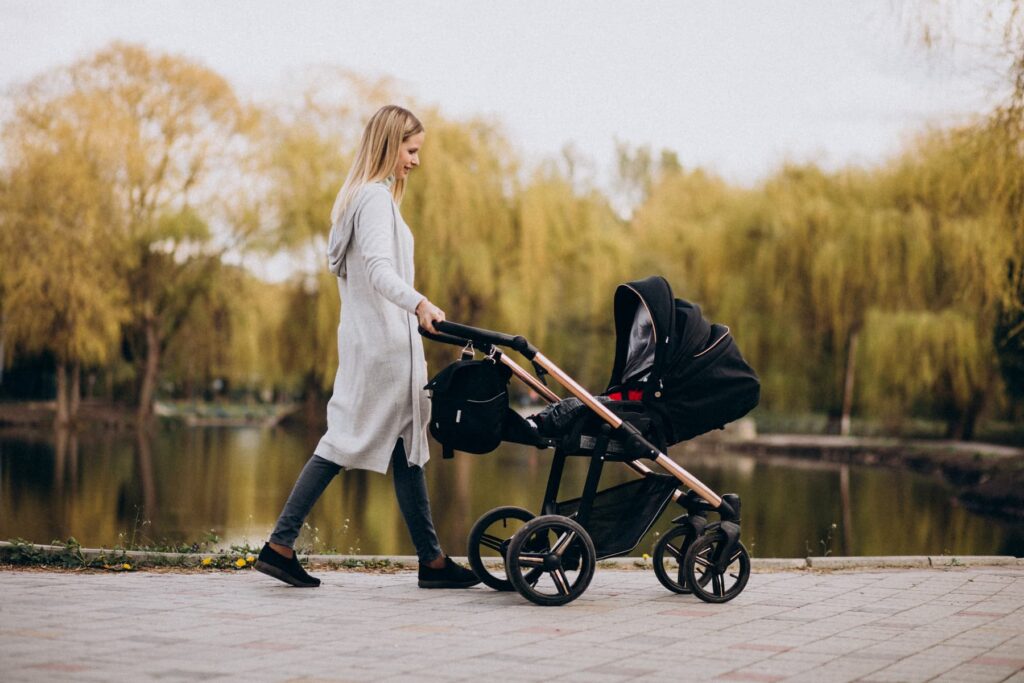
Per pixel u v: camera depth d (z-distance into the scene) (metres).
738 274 31.67
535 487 17.83
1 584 4.82
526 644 3.73
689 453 31.56
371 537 11.34
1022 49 13.55
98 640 3.64
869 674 3.35
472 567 4.91
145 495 15.45
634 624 4.15
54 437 29.50
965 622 4.26
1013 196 15.11
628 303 5.09
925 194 27.27
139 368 36.88
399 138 5.00
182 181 34.75
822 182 30.95
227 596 4.62
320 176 30.31
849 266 27.95
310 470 4.88
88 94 32.06
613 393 5.11
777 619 4.31
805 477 22.41
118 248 31.75
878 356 26.98
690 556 4.67
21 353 31.95
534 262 28.88
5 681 3.04
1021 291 18.53
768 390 30.73
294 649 3.57
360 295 4.92
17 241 29.34
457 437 4.62
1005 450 25.83
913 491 19.41
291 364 31.67
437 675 3.24
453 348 29.33
